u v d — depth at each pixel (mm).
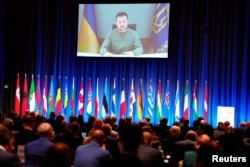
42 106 15109
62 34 15234
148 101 14562
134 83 14883
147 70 14758
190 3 14484
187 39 14492
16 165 3781
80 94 14930
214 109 14211
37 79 15195
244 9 14125
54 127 9188
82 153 4742
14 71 15359
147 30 14422
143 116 14742
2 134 4039
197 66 14492
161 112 14586
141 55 14445
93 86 15086
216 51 14266
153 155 4918
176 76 14602
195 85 14383
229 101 14203
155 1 14375
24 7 15352
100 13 14719
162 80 14711
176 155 6355
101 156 4688
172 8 14531
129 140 3400
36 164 5184
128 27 14539
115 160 3215
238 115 14164
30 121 6848
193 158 5414
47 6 15219
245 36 13953
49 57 15336
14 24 15312
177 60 14602
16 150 6273
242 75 14023
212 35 14312
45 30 15281
